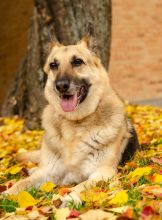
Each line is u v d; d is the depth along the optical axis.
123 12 4.32
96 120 1.70
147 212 1.27
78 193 1.51
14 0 4.48
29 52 2.70
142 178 1.58
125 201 1.38
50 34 1.87
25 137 2.45
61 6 2.59
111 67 4.28
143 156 1.80
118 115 1.74
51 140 1.73
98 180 1.59
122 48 4.32
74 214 1.30
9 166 1.97
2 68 4.56
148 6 4.43
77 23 2.60
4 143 2.40
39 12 2.64
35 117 2.63
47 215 1.35
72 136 1.70
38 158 1.98
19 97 2.91
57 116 1.73
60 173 1.73
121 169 1.73
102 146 1.69
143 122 2.56
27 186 1.67
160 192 1.41
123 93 4.32
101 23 2.64
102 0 2.64
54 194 1.53
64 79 1.70
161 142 2.05
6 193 1.60
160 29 4.50
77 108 1.69
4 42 4.56
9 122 2.86
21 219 1.32
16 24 4.46
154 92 4.47
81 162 1.70
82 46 1.80
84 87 1.73
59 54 1.78
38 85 2.63
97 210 1.30
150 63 4.46
